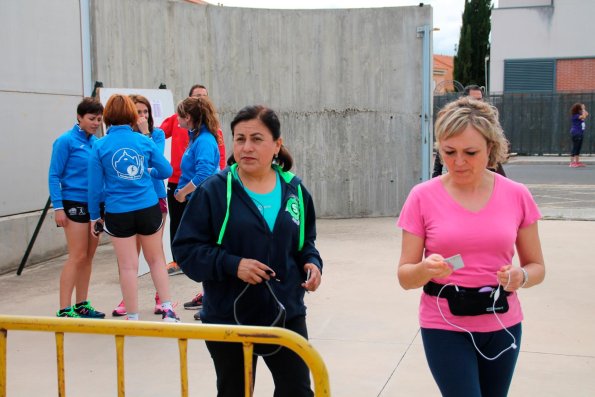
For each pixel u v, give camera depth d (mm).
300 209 3209
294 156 11195
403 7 10859
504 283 2809
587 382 4516
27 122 8250
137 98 6309
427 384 4523
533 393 4348
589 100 24500
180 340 2621
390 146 11172
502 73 32031
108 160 5414
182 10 10328
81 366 4941
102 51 9289
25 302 6664
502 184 3006
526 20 31375
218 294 3102
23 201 8219
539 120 24969
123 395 2705
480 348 2945
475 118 2859
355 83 11078
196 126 6266
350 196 11281
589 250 8570
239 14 10812
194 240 3084
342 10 10961
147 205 5586
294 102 11117
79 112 5930
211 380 4660
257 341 2559
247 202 3090
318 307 6305
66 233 5883
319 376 2529
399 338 5434
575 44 30984
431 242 2955
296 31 11008
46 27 8508
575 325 5668
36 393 4488
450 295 2900
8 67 7895
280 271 3121
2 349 2762
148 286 7242
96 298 6824
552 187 16219
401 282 2963
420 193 3023
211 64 10742
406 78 11000
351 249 8898
